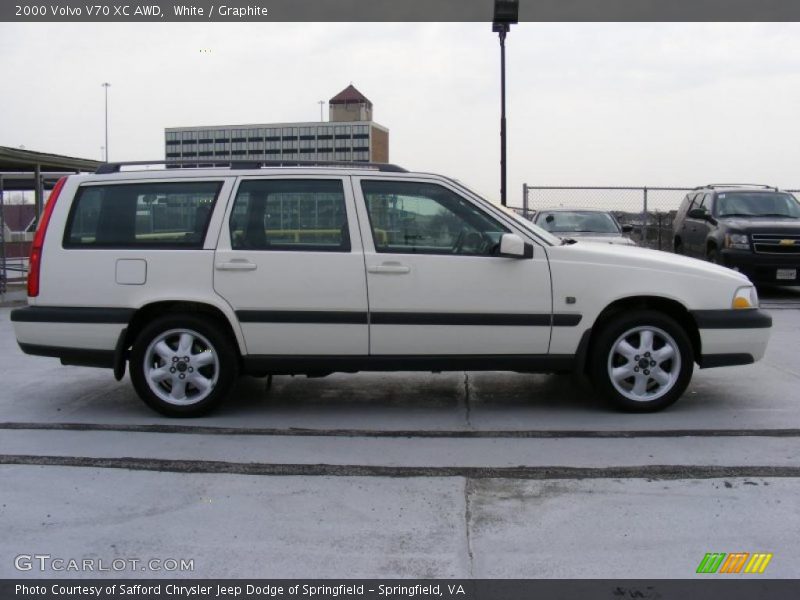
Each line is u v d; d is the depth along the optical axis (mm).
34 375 6957
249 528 3641
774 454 4539
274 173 5336
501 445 4781
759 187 14844
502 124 16062
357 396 6098
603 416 5410
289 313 5230
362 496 3992
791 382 6418
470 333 5250
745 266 12695
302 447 4770
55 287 5324
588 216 13648
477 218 5336
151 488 4113
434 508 3842
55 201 5398
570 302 5246
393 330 5238
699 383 6406
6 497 3998
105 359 5312
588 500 3914
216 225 5285
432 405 5801
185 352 5336
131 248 5301
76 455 4621
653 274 5297
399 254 5219
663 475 4219
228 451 4695
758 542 3461
